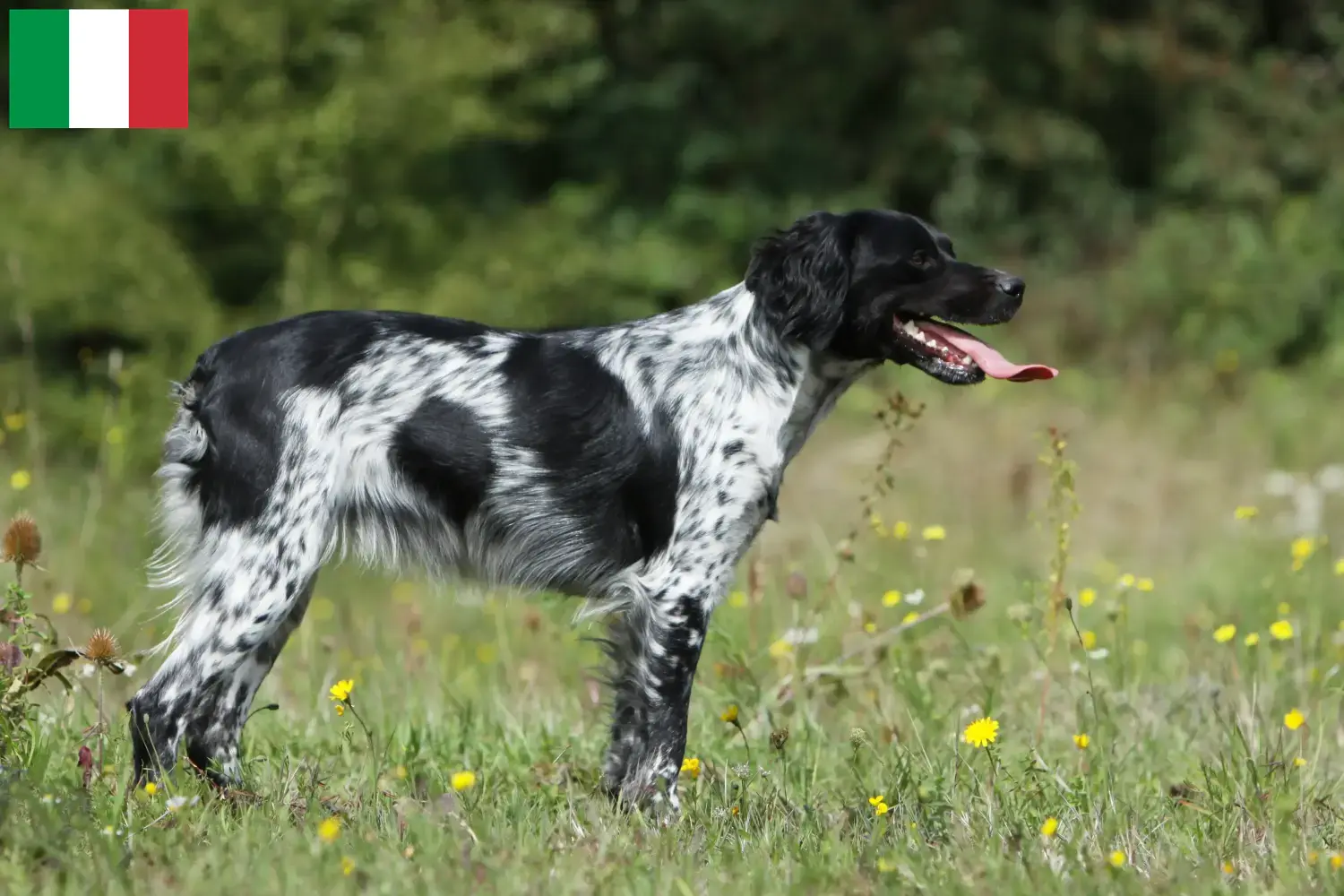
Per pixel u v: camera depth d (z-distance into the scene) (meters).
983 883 6.23
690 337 8.14
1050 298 26.34
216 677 7.55
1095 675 10.40
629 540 8.01
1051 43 28.25
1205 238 26.94
